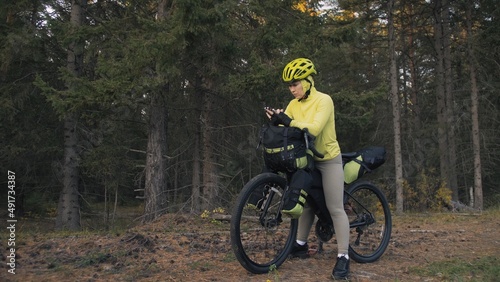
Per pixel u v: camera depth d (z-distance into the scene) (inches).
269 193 161.3
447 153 711.7
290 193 154.3
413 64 775.1
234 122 497.7
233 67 453.4
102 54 407.5
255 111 482.6
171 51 361.4
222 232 261.9
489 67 724.0
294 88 159.8
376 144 748.6
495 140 781.3
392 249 213.3
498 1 632.4
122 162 580.4
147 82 361.4
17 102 525.0
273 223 159.8
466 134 808.3
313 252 191.0
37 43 488.1
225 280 151.6
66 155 550.9
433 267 176.4
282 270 166.2
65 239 221.6
